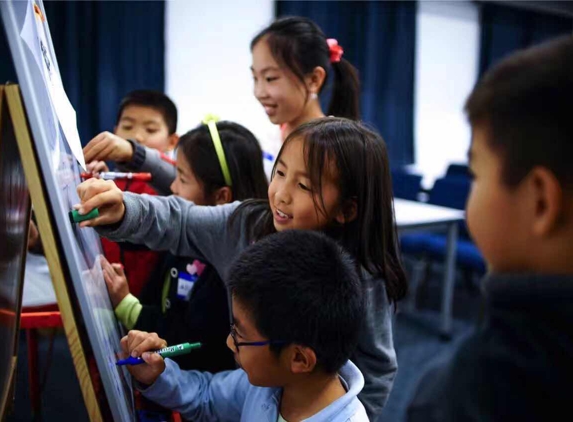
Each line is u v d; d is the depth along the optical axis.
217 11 4.19
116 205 0.71
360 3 4.71
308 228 0.79
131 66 3.77
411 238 3.27
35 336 1.42
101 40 3.62
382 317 0.84
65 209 0.50
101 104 3.67
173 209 0.85
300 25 1.37
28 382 1.62
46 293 1.16
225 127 1.16
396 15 4.88
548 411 0.35
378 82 4.91
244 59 4.37
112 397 0.51
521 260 0.38
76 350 0.48
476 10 5.41
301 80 1.35
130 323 0.97
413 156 5.19
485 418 0.36
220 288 0.96
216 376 0.85
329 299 0.62
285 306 0.60
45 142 0.44
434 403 0.40
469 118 0.40
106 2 3.61
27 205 0.69
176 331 0.95
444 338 2.78
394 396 2.16
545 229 0.35
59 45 3.53
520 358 0.36
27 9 0.50
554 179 0.34
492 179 0.37
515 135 0.36
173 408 0.78
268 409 0.70
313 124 0.81
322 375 0.66
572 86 0.34
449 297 2.78
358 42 4.76
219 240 0.89
